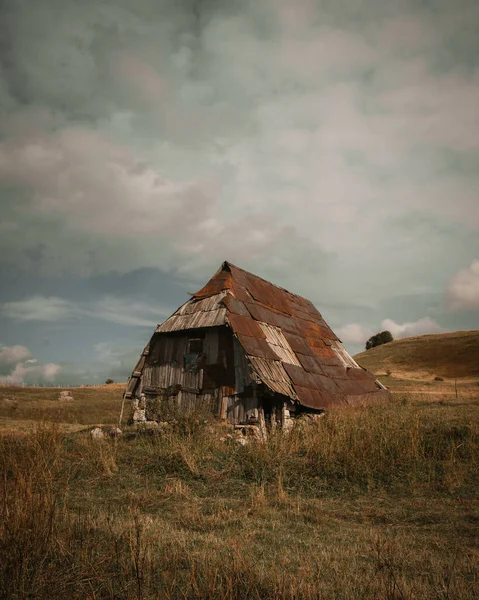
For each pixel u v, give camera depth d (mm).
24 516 5863
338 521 7926
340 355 27141
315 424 14461
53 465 10922
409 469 10789
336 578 5023
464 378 60438
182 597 4539
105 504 8570
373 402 23578
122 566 5148
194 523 7395
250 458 11500
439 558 5895
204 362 19047
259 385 17375
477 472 10375
